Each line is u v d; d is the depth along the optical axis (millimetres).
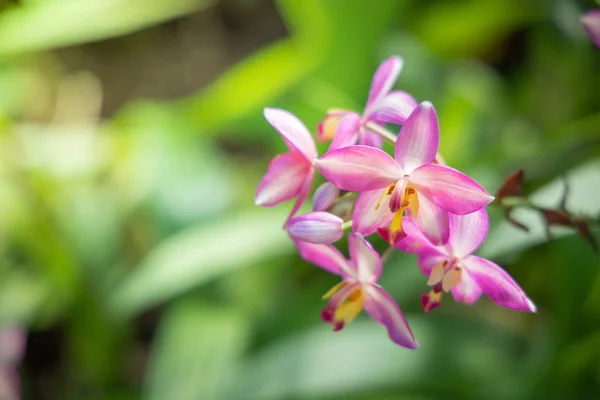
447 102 516
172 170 515
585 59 513
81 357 516
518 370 362
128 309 437
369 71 515
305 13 469
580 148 397
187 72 677
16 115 641
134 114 575
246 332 436
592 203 324
